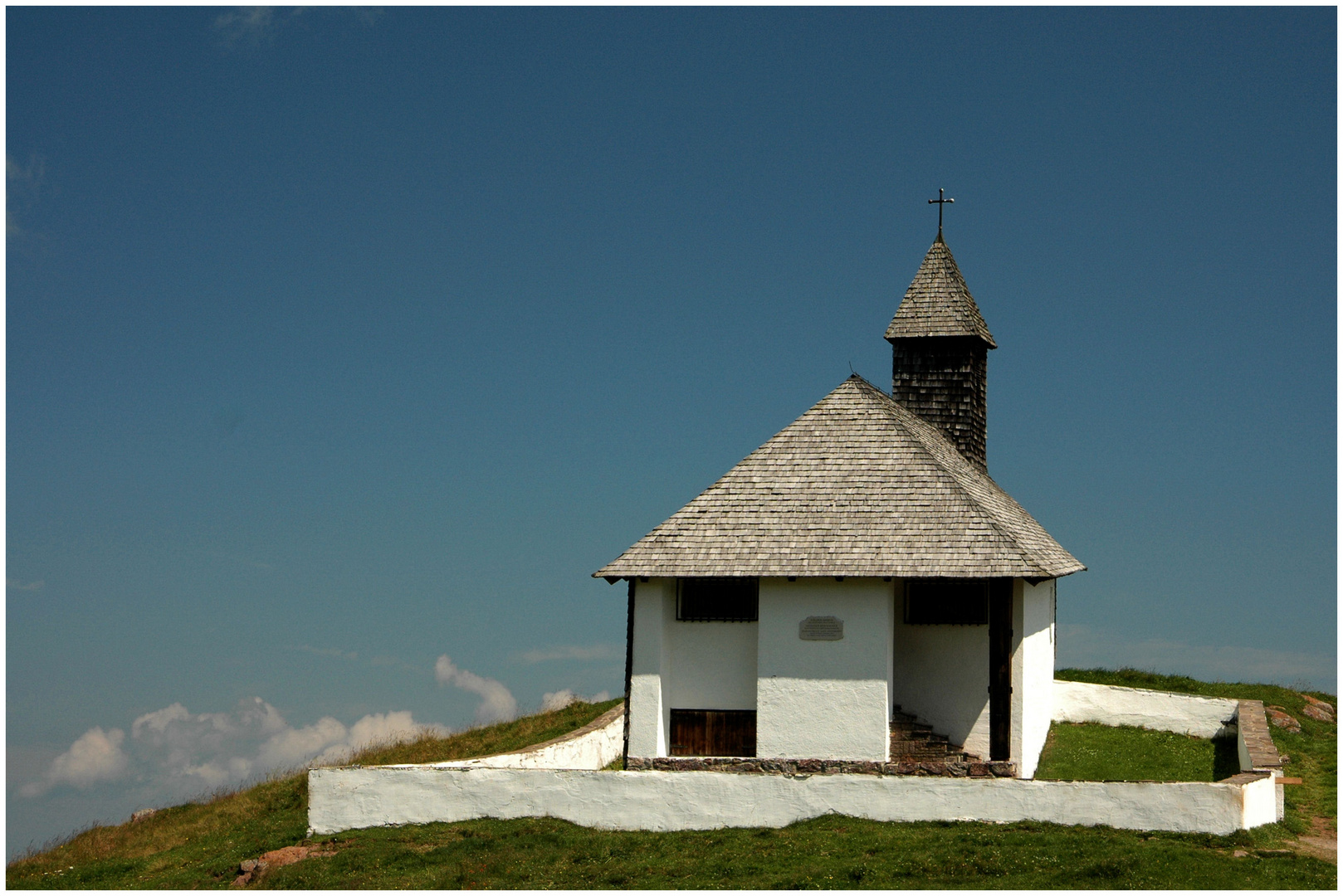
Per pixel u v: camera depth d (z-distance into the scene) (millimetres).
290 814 29891
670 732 27688
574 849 22797
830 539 27094
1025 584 28000
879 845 21781
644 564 27172
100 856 28922
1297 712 36281
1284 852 21141
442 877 21297
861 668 26438
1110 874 19688
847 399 30688
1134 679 41344
